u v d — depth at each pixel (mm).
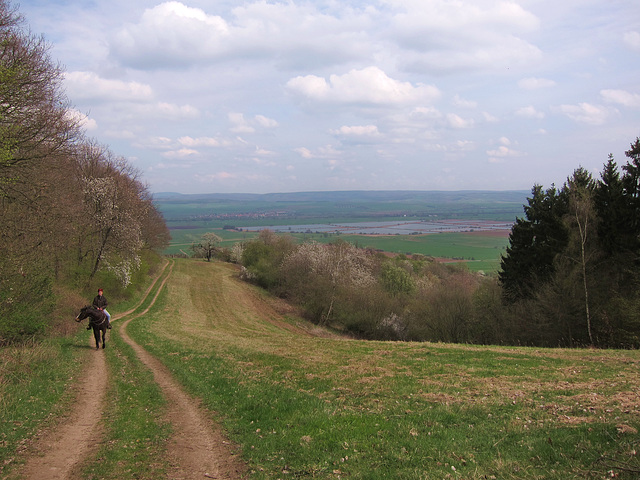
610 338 32125
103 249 47219
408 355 20172
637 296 30250
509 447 7828
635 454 6859
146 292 67250
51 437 9367
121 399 13023
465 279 63688
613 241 33281
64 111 24031
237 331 44250
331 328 65750
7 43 19688
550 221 42062
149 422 10562
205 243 133000
